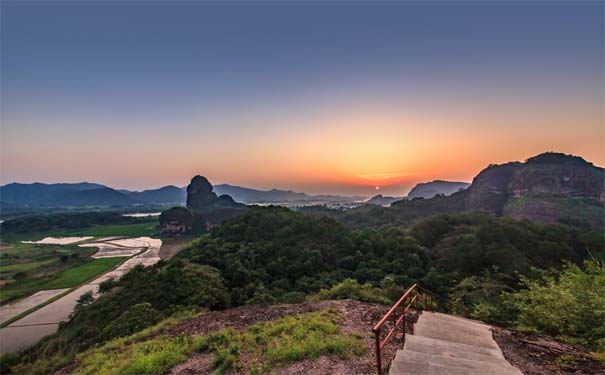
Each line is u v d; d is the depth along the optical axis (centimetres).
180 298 2630
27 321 4247
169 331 1019
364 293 1575
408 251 4572
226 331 884
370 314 1011
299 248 4803
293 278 4091
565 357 645
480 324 945
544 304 933
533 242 4572
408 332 831
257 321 1038
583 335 777
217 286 3030
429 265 4325
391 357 646
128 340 1009
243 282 3747
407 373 527
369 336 787
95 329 2103
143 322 1524
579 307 801
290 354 668
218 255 4478
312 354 665
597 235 4688
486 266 3975
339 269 4184
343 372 589
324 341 734
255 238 5194
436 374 521
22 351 2336
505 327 969
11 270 7494
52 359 1035
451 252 4466
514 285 3303
